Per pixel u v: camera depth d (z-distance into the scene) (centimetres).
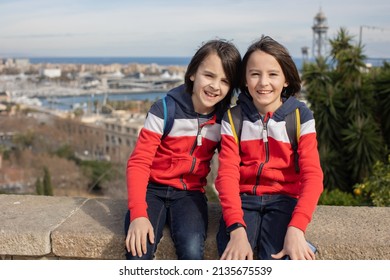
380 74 841
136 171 228
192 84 234
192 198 236
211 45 228
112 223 242
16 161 5019
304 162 219
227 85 229
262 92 221
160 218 229
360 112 800
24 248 231
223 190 219
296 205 211
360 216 250
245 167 229
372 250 213
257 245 218
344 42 842
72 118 6925
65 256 233
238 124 229
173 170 236
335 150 814
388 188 463
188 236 217
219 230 226
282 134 224
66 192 4206
